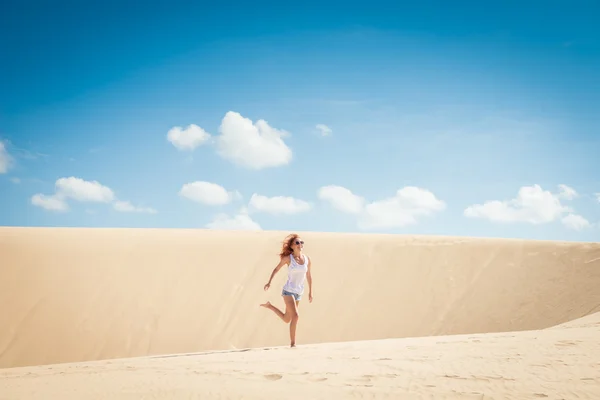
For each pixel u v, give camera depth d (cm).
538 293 2291
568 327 995
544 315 2167
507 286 2366
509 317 2203
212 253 2669
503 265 2494
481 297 2336
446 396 406
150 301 2353
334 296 2442
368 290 2461
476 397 400
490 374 470
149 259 2598
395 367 525
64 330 2177
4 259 2481
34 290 2336
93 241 2730
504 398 394
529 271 2430
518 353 573
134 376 560
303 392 439
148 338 2186
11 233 2770
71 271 2466
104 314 2267
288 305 811
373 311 2348
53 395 478
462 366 513
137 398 448
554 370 476
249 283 2488
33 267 2459
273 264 2600
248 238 2842
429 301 2362
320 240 2853
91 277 2447
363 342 827
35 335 2141
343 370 523
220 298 2402
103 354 2102
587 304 2138
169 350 2144
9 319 2194
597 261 2383
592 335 703
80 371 669
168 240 2781
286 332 2241
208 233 2959
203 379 512
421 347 675
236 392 448
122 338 2175
